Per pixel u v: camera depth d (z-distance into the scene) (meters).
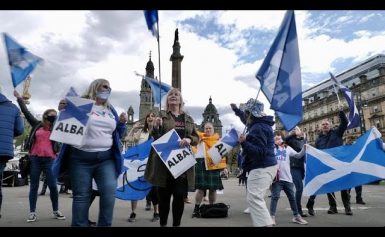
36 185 6.76
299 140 8.55
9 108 6.26
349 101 9.57
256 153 4.54
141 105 88.06
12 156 6.25
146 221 6.91
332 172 7.75
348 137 11.62
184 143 5.19
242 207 10.05
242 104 5.26
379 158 7.78
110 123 4.55
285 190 7.25
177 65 48.34
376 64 74.12
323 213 8.68
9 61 5.20
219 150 5.57
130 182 6.97
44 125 7.00
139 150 7.19
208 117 98.69
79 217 4.27
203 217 7.71
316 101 90.94
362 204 11.04
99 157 4.42
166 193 5.27
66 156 4.51
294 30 4.59
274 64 4.71
